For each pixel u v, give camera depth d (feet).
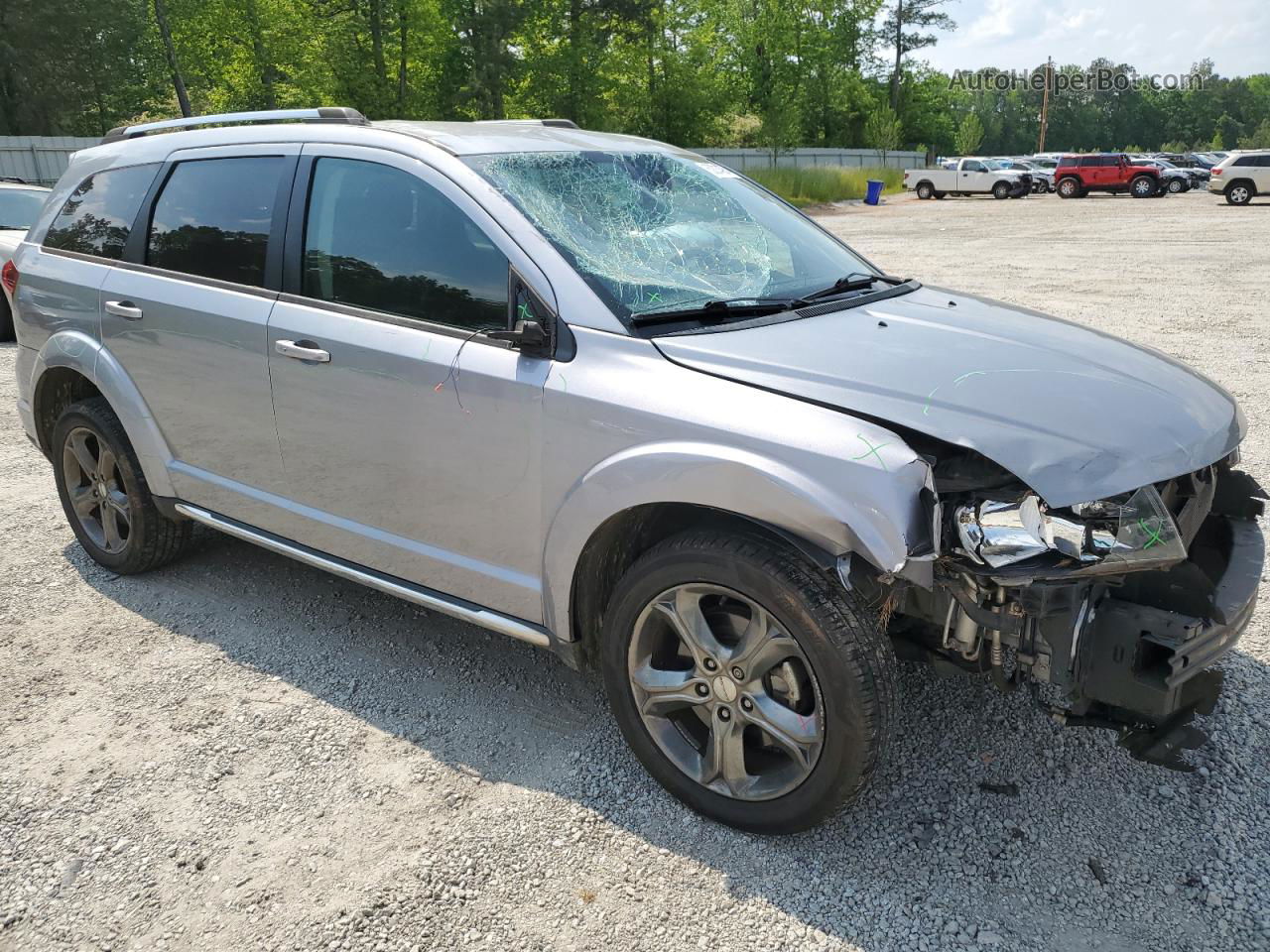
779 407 8.20
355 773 10.02
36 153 100.78
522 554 9.87
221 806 9.52
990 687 11.21
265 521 12.32
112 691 11.60
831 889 8.30
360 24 129.49
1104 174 130.93
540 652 12.47
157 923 8.09
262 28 127.65
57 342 13.99
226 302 11.87
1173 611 7.98
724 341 9.05
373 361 10.43
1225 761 9.86
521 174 10.41
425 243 10.34
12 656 12.40
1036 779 9.66
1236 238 62.75
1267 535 14.84
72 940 7.95
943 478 8.25
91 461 14.49
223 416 12.25
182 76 143.54
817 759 8.25
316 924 8.02
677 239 10.64
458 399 9.84
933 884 8.32
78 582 14.58
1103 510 7.66
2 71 138.21
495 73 135.33
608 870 8.59
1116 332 30.99
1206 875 8.36
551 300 9.41
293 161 11.61
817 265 11.55
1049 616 7.84
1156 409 8.61
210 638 12.85
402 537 10.93
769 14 201.46
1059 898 8.14
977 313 11.02
